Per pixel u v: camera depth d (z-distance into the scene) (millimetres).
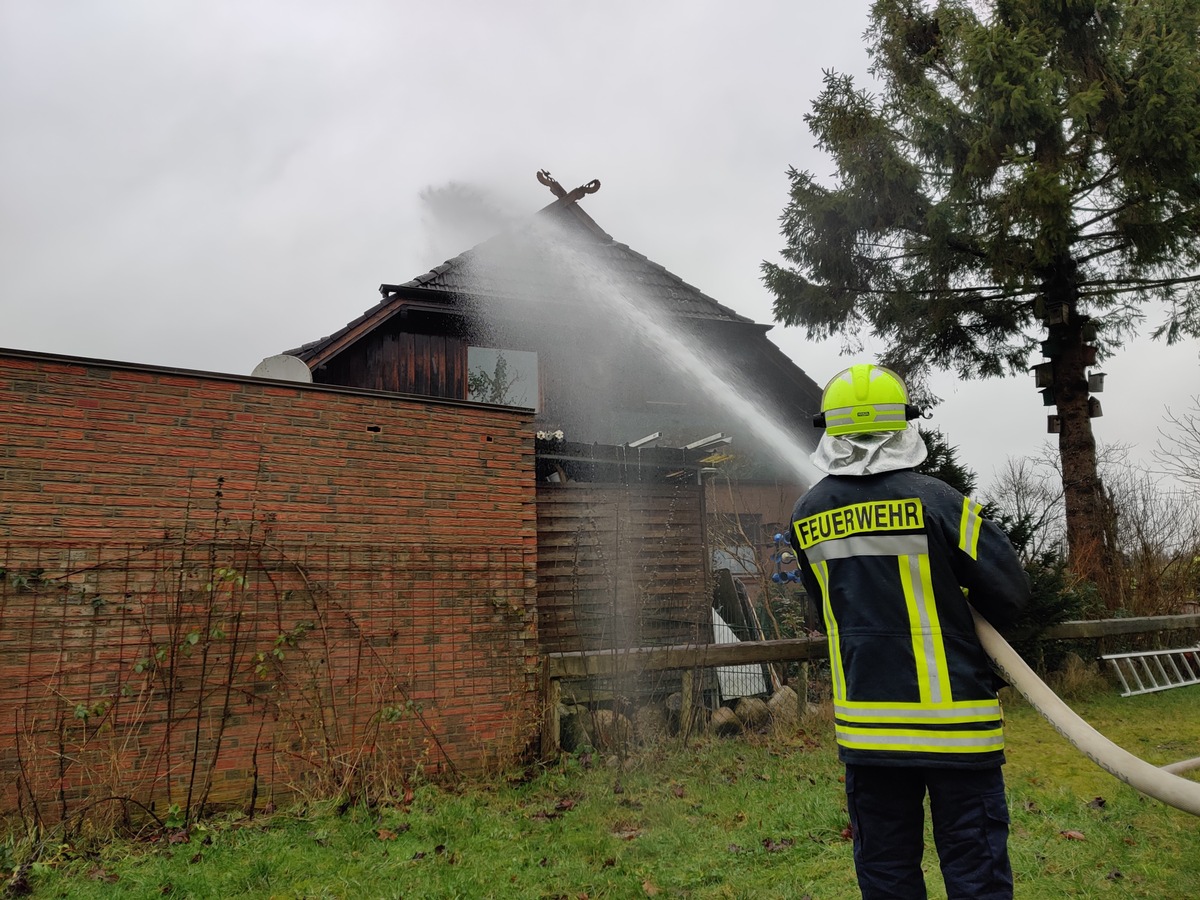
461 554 6254
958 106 11773
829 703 7289
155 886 3979
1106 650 9008
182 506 5277
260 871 4102
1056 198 10523
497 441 6578
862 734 2453
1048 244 11086
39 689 4738
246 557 5434
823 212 12922
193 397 5406
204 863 4262
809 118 13086
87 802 4750
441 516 6223
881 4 13109
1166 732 6828
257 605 5426
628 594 8328
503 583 6398
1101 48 11117
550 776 5859
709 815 4922
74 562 4922
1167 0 11203
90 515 5004
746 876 3969
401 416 6156
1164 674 8938
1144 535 11305
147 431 5230
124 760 4883
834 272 13367
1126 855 3992
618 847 4414
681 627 8562
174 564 5195
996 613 2479
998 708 2443
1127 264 12695
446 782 5773
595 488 8531
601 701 6934
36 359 4973
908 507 2512
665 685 7316
